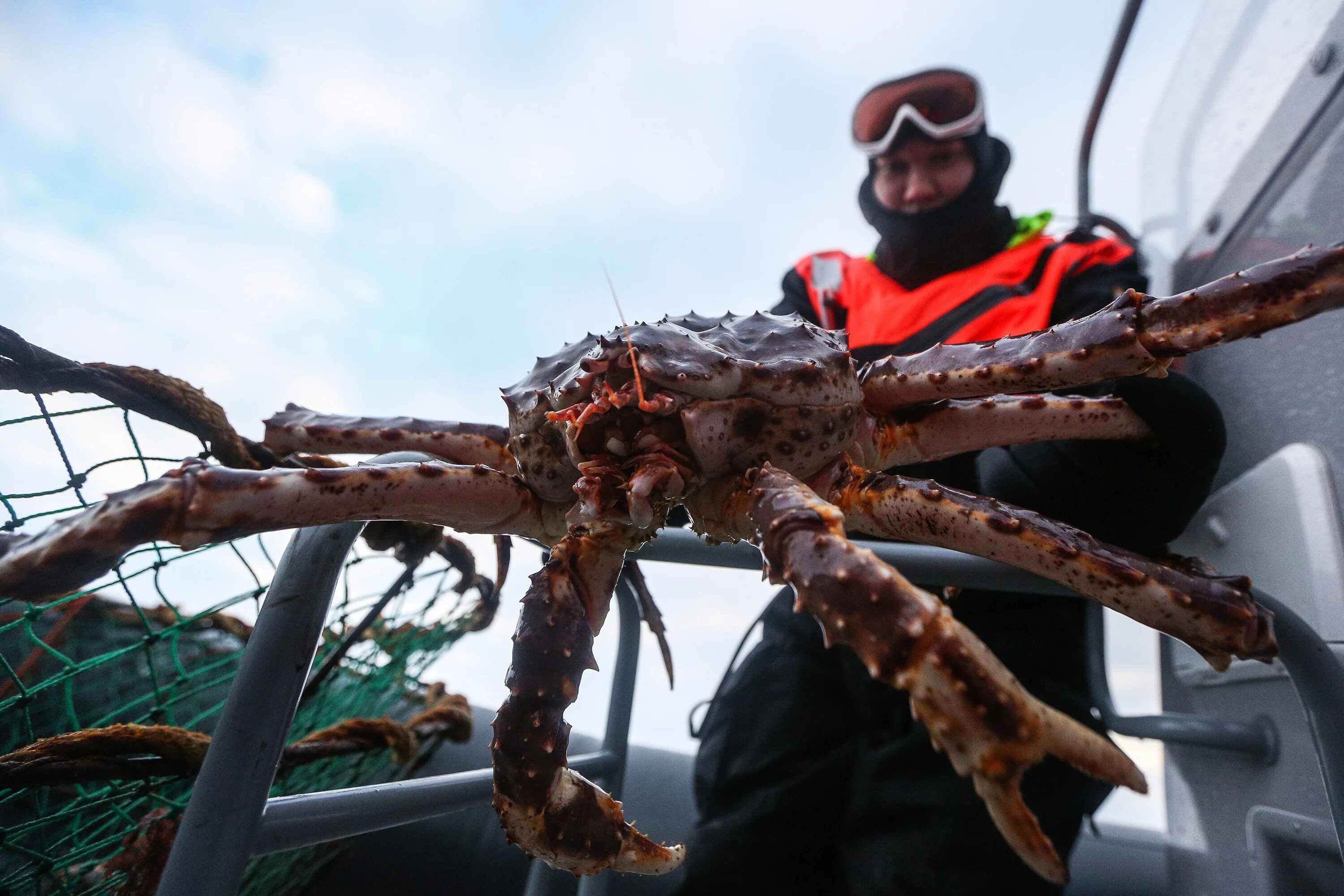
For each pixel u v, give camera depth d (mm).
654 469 783
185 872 638
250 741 674
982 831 1280
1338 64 1186
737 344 911
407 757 1404
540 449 885
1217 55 1593
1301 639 815
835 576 604
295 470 755
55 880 1010
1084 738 548
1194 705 1541
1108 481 1030
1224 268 1509
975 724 534
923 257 1827
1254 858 1285
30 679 1280
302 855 1556
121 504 684
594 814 789
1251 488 1333
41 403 795
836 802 1508
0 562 657
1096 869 1811
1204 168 1604
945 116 1827
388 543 1238
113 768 909
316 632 726
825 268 2014
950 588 1102
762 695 1644
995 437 1028
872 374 1058
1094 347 879
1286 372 1286
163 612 1528
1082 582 782
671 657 1108
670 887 1651
